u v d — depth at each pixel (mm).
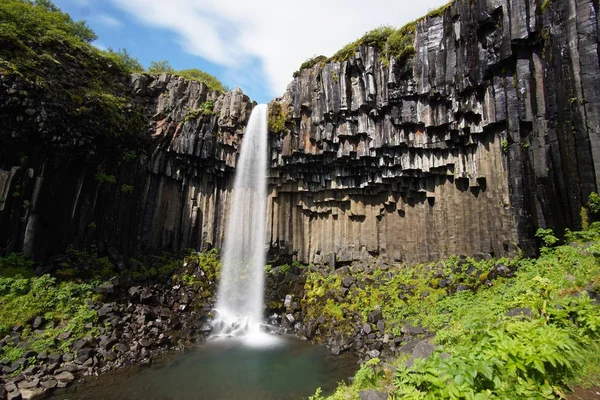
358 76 17516
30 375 11078
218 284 19484
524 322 6797
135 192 19078
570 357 5621
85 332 13312
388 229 18891
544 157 11914
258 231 20938
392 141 16797
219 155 20719
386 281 16938
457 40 14695
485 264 14125
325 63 18734
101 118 17016
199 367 12656
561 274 9805
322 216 21250
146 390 10938
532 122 12375
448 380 5422
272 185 21109
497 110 13406
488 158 14500
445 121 15383
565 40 11305
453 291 14195
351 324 15523
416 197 17844
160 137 19812
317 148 18906
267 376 12000
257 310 18578
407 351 11242
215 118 20656
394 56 16344
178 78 20859
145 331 14484
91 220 17188
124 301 15562
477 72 13914
